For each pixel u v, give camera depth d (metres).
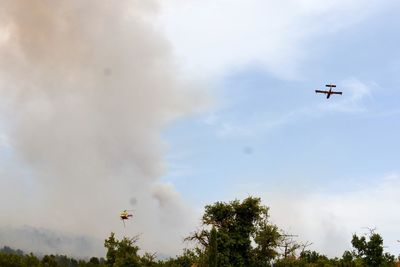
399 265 75.88
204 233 65.19
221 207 66.06
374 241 73.88
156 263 70.69
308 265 70.25
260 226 66.94
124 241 67.50
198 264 64.06
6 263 78.38
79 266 83.62
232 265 63.44
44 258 84.25
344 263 72.12
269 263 67.31
